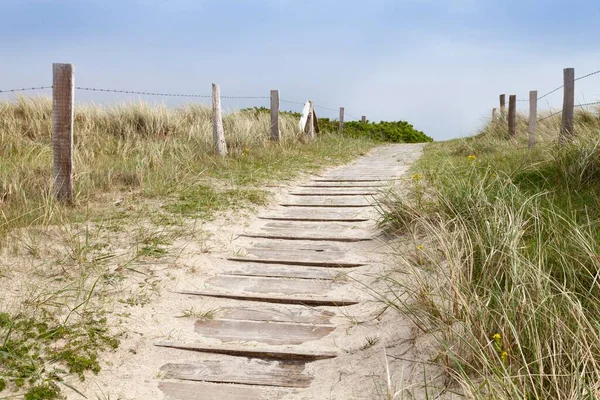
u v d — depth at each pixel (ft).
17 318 12.82
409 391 10.78
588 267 13.37
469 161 29.35
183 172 29.12
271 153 39.58
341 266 18.25
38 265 15.76
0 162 28.60
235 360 12.78
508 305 11.59
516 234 14.76
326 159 43.70
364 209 25.38
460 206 18.84
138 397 11.27
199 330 14.05
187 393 11.48
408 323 13.46
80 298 14.30
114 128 42.09
